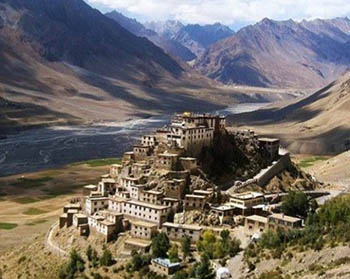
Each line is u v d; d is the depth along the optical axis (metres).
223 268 165.50
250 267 163.00
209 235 191.12
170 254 183.00
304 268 148.88
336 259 145.75
